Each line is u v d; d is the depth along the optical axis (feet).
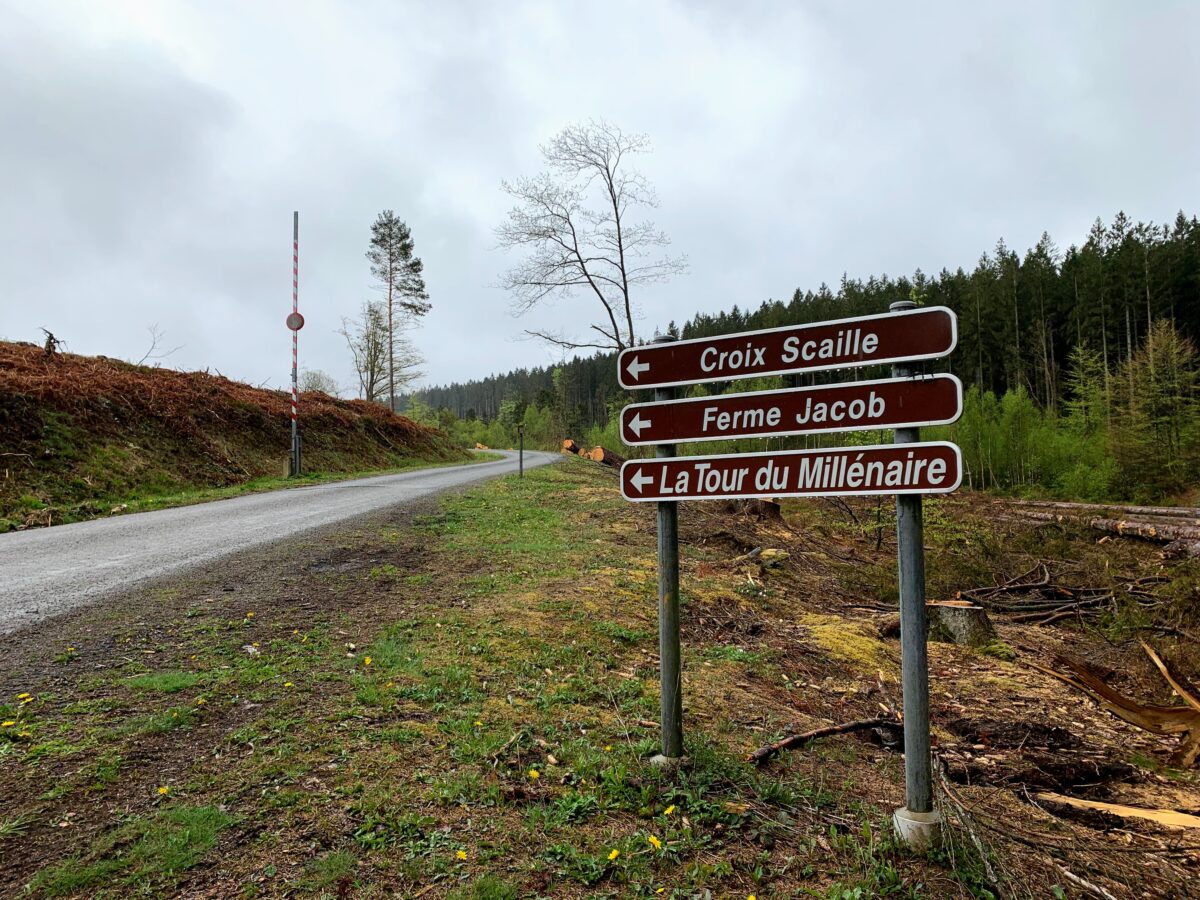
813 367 10.55
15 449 41.73
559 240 61.36
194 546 27.25
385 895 7.70
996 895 8.58
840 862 9.10
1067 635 30.35
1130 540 49.85
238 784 9.71
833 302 216.54
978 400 129.90
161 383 61.16
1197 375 110.32
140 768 10.05
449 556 27.20
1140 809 12.84
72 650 14.94
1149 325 141.90
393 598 20.66
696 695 15.69
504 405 242.17
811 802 10.87
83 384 51.26
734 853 9.17
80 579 21.57
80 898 7.31
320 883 7.78
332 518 35.14
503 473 71.56
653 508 44.01
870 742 14.89
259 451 64.44
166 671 13.98
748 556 35.29
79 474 43.27
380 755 10.82
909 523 9.75
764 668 18.80
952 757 14.78
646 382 12.14
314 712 12.26
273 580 21.94
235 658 14.82
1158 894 9.50
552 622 19.29
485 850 8.66
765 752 12.57
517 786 10.30
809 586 32.76
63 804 9.02
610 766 11.22
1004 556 43.65
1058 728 17.24
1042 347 165.17
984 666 22.81
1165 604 30.12
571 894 8.05
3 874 7.62
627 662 17.42
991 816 11.16
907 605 9.76
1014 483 114.21
